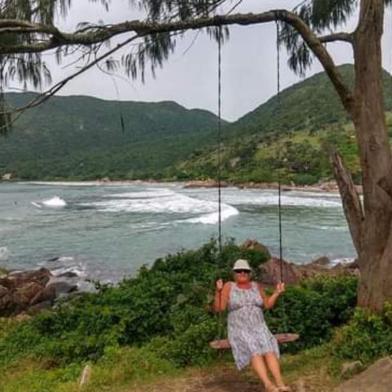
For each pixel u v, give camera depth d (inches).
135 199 2303.2
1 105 199.2
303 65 278.4
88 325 299.9
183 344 246.2
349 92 239.1
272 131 4001.0
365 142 235.1
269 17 231.3
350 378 202.1
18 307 598.2
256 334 198.7
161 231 1267.2
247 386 212.1
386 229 230.4
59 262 924.0
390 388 180.9
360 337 220.5
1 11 199.0
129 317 289.6
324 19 275.3
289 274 462.3
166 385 218.8
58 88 202.8
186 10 231.9
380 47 236.4
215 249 369.4
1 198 2615.7
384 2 242.5
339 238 1152.8
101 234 1247.5
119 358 255.6
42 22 197.3
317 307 261.0
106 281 764.0
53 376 249.6
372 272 232.1
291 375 216.1
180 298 299.1
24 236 1245.7
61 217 1640.0
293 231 1256.2
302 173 2997.0
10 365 281.0
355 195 245.8
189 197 2299.5
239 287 207.5
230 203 1989.4
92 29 203.3
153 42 228.4
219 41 238.2
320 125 3747.5
